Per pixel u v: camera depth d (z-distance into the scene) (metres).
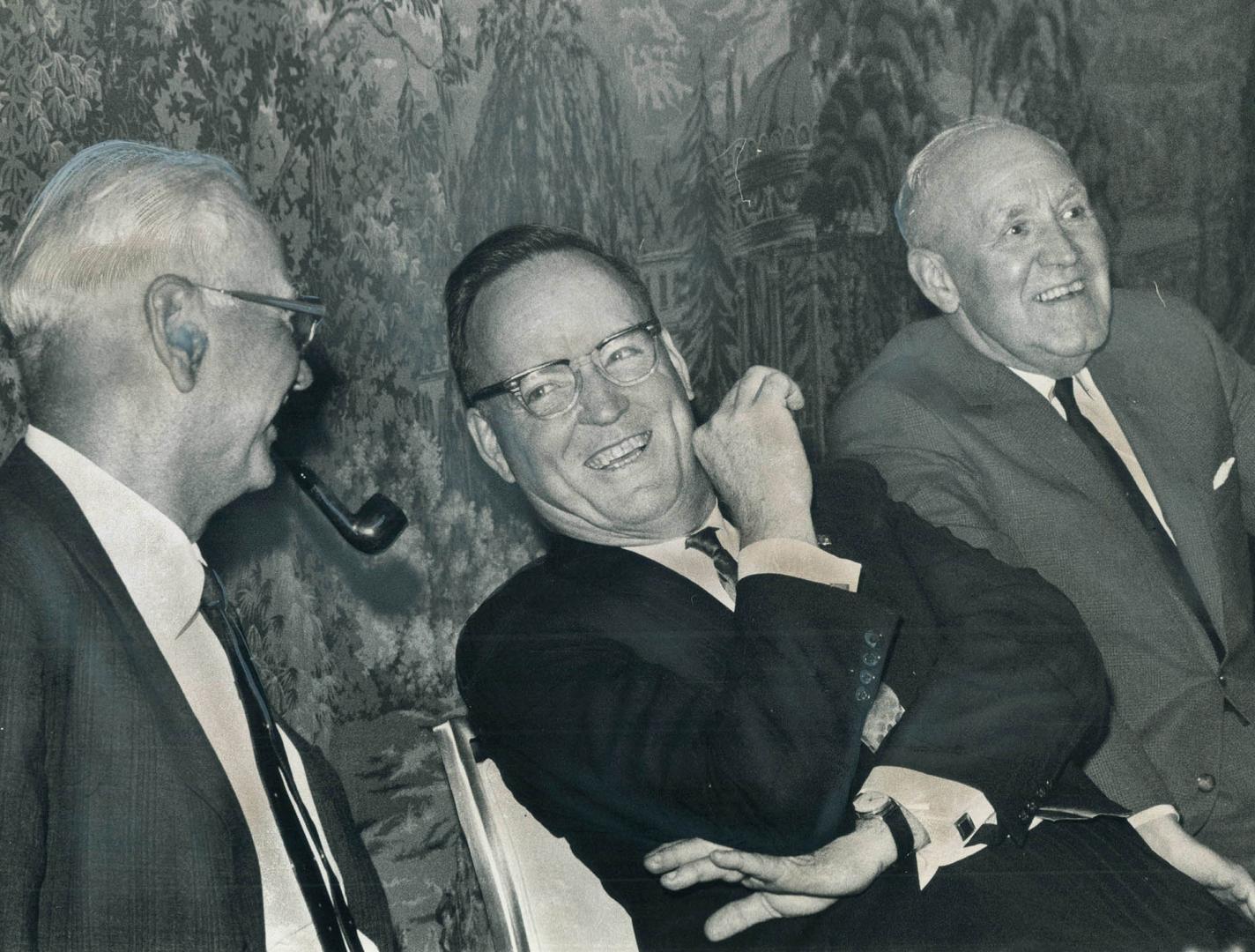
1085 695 2.11
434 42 4.17
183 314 1.74
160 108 3.71
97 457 1.71
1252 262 4.57
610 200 4.38
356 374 4.00
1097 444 2.76
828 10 4.43
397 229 4.11
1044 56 4.57
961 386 2.75
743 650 1.97
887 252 4.44
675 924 2.01
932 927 1.97
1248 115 4.69
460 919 3.88
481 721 2.09
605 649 2.08
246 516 3.79
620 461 2.18
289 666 3.80
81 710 1.56
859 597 1.97
